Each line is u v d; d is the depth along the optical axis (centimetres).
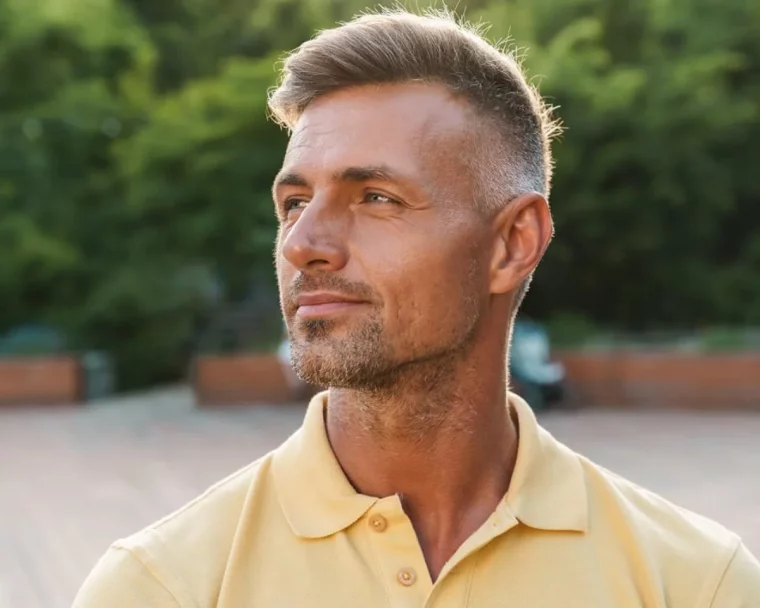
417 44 107
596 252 1630
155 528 115
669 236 1639
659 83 1479
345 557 108
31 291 1695
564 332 1348
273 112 119
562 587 111
